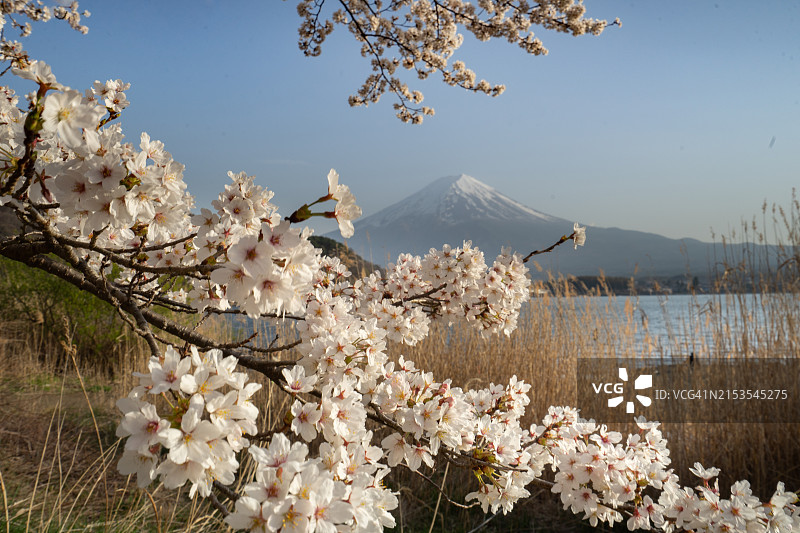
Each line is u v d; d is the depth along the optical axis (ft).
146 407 3.22
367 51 17.88
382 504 4.52
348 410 4.67
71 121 3.55
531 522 13.46
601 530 13.08
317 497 3.30
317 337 5.72
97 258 6.38
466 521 13.35
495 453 6.52
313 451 14.06
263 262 3.63
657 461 7.61
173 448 3.06
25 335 22.68
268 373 5.81
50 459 13.19
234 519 3.20
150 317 6.05
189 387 3.25
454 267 10.73
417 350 17.92
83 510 11.05
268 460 3.45
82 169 4.05
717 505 6.96
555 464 7.38
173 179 4.73
